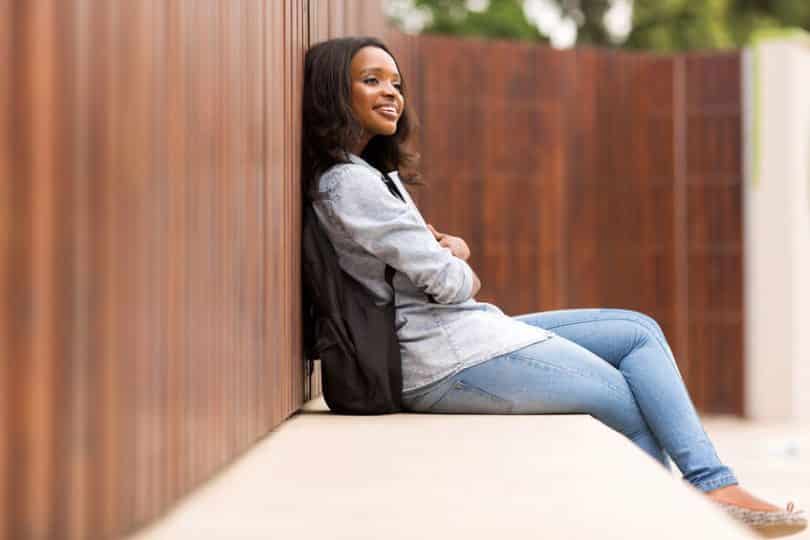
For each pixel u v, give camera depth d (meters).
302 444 2.59
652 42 19.59
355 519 1.73
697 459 2.96
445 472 2.17
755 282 8.73
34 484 1.32
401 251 3.07
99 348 1.51
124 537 1.60
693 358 8.80
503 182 8.42
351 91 3.37
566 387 3.06
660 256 8.77
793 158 8.79
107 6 1.56
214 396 2.18
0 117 1.23
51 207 1.36
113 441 1.56
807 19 20.27
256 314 2.62
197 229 2.07
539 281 8.48
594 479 2.08
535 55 8.52
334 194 3.19
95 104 1.51
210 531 1.66
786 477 5.96
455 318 3.17
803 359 8.85
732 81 8.80
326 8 4.17
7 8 1.24
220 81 2.28
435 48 8.29
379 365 3.10
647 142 8.80
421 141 8.25
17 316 1.27
